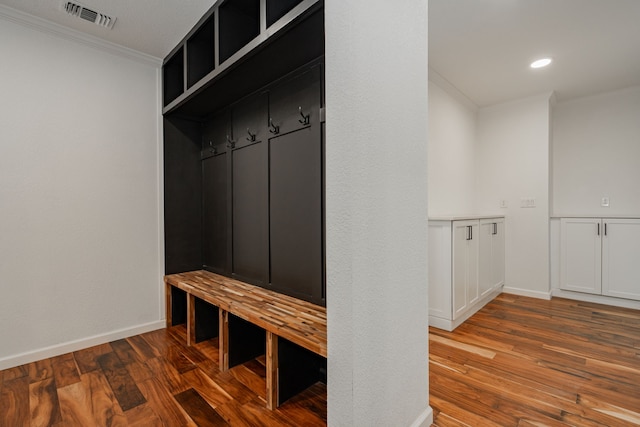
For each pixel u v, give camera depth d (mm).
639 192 3189
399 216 1173
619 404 1528
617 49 2441
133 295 2467
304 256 1903
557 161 3643
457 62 2650
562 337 2332
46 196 2080
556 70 2803
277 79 2051
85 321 2232
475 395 1611
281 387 1572
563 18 2049
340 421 1013
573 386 1687
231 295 2021
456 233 2533
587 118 3461
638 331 2432
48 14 1954
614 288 3057
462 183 3471
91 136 2266
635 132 3203
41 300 2057
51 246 2100
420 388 1319
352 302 966
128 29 2137
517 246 3516
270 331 1522
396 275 1158
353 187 964
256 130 2238
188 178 2793
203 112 2680
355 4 968
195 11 1949
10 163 1951
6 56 1939
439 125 3035
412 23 1243
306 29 1467
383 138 1083
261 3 1587
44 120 2072
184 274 2678
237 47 1961
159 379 1794
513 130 3533
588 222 3201
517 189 3512
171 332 2523
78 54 2209
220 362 1906
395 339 1158
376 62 1048
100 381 1772
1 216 1922
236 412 1509
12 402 1576
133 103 2475
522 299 3334
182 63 2576
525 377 1779
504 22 2094
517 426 1378
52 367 1936
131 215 2461
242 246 2396
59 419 1448
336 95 1003
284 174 2029
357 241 976
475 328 2525
